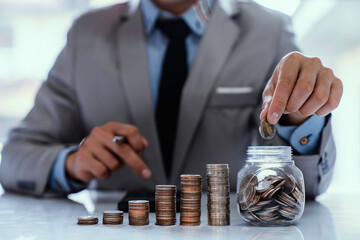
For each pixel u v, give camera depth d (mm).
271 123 938
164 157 1789
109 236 786
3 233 835
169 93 1811
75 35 1956
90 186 1877
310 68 964
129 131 1452
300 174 889
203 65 1800
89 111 1881
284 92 933
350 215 1040
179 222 941
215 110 1782
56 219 1010
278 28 1880
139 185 1789
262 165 880
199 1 1854
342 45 4875
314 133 1173
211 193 897
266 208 860
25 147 1652
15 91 4098
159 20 1883
